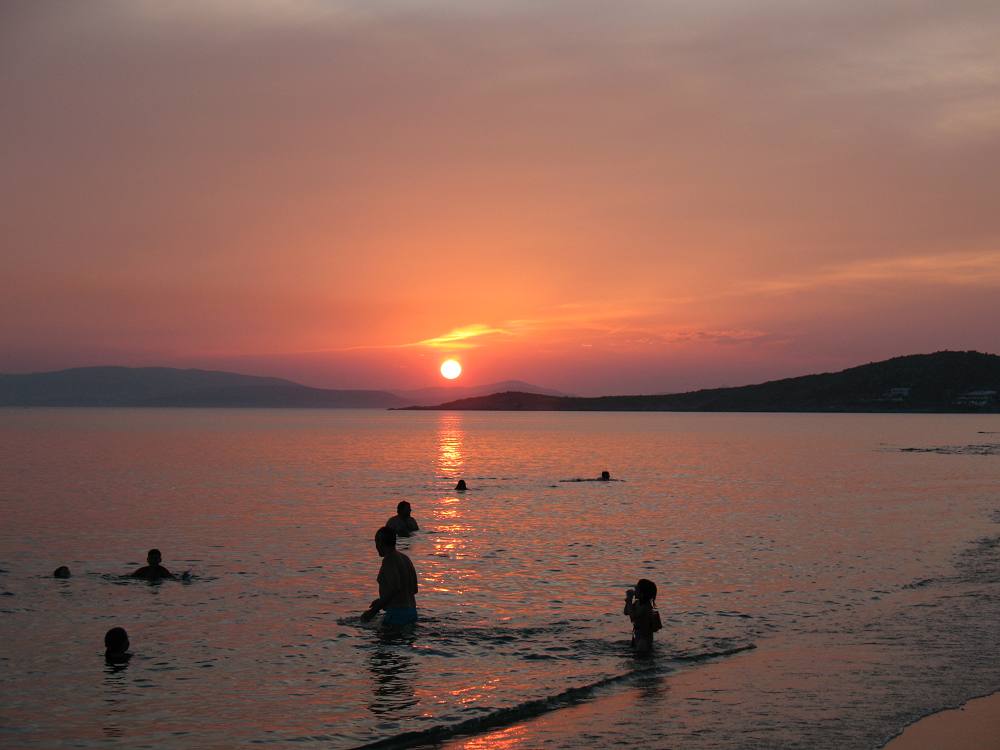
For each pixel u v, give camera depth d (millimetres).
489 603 16750
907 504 35000
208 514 32188
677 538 25516
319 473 53875
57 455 71188
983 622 14844
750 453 76938
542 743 9562
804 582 18594
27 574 20016
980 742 9500
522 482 47250
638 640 13172
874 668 12234
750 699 10961
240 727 10195
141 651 13398
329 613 15961
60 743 9727
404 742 9695
